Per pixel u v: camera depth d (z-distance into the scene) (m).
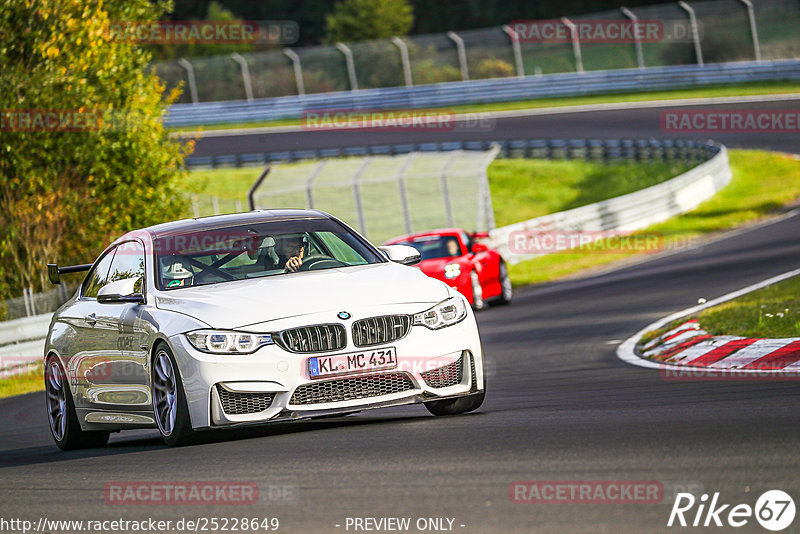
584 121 169.38
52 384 30.47
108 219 74.19
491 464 18.23
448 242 67.62
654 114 167.88
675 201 108.62
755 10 189.12
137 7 76.50
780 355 33.44
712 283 60.84
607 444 19.44
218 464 20.83
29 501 19.11
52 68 70.38
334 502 16.27
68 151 71.81
